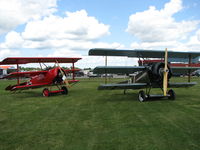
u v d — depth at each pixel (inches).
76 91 441.1
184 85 309.9
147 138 127.1
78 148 113.6
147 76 288.5
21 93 424.8
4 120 180.2
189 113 196.9
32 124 165.6
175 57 358.9
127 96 341.7
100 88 289.0
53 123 167.8
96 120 175.2
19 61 378.3
